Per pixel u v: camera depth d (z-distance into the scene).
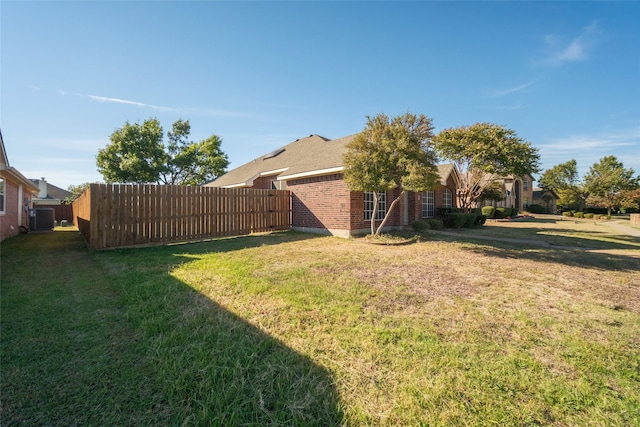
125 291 4.44
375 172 8.85
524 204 43.69
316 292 4.41
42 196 33.94
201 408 2.02
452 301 4.18
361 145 9.08
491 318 3.59
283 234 11.86
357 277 5.32
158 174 28.62
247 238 10.64
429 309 3.86
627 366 2.59
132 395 2.15
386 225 12.98
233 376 2.35
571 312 3.84
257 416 1.94
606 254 8.24
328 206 11.69
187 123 30.92
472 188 18.30
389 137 9.01
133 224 8.60
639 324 3.47
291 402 2.05
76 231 15.45
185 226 9.66
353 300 4.11
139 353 2.73
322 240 10.13
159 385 2.26
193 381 2.29
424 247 8.88
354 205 11.12
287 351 2.75
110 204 8.23
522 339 3.06
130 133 27.17
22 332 3.11
